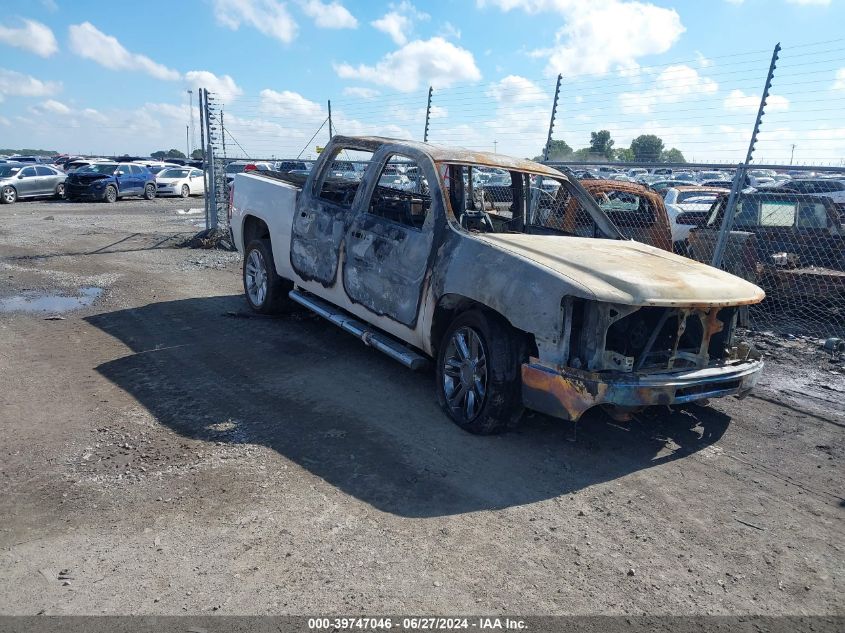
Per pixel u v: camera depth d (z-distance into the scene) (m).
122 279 10.02
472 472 4.18
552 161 10.14
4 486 3.78
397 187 6.35
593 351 4.16
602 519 3.72
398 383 5.71
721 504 3.97
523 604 2.95
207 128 14.21
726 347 4.84
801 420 5.40
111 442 4.38
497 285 4.47
